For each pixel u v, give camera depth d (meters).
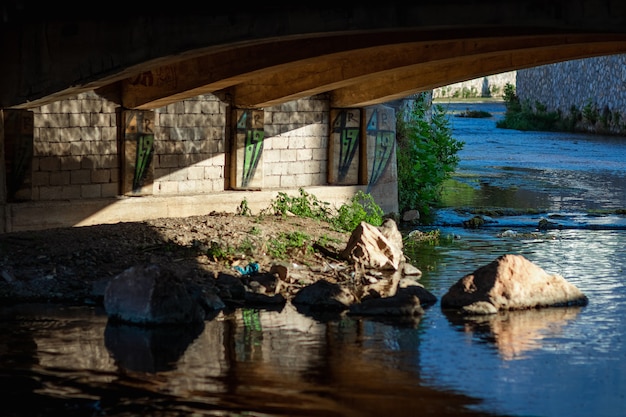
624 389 10.84
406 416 9.95
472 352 12.20
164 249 16.69
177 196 19.22
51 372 11.25
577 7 12.78
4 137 16.94
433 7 13.52
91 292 14.79
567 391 10.77
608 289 15.89
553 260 18.33
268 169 21.06
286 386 10.81
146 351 12.13
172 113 19.38
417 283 15.80
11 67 16.39
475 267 17.67
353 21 14.00
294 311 14.40
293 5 14.33
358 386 10.84
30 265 15.45
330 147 22.09
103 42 15.63
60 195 17.88
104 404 10.22
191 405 10.20
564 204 25.69
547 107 60.12
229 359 11.83
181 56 15.27
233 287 15.12
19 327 13.14
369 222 20.95
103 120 18.41
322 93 21.92
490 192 28.00
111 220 18.25
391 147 22.92
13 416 9.85
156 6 15.20
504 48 16.73
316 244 18.17
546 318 14.01
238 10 14.67
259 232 18.22
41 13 15.98
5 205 16.91
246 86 20.05
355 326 13.51
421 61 17.75
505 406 10.29
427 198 24.42
